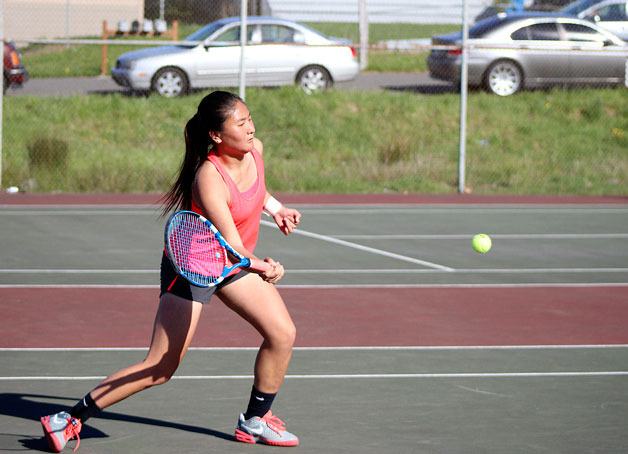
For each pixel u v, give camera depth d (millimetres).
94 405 8211
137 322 13531
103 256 18750
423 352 12094
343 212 25188
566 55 35031
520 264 18750
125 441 8625
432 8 34719
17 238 20578
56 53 41750
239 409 9617
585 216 25328
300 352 11992
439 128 33812
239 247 7926
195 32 37625
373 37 44969
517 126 34156
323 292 15812
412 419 9359
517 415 9539
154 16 40938
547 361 11750
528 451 8469
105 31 39781
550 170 32000
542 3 41719
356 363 11500
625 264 18953
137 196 26969
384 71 42938
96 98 33188
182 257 7836
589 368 11438
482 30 35188
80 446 8477
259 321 8281
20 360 11414
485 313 14484
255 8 35812
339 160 32219
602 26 37344
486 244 11703
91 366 11211
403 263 18609
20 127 31141
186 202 8328
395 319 13969
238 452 8367
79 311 14156
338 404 9820
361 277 17156
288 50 34312
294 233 21953
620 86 36312
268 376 8461
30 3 43906
